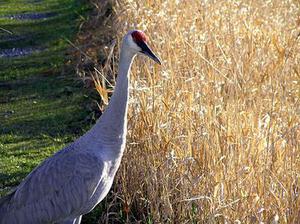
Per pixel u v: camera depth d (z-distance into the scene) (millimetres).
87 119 18109
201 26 16484
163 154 11961
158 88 13195
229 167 10836
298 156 10711
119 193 12828
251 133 11203
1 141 16875
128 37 10164
